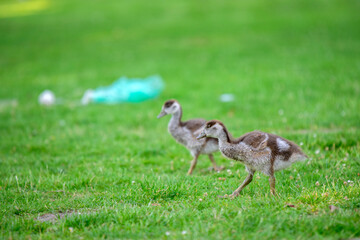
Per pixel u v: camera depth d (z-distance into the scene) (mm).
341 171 15141
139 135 23562
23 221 12102
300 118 23812
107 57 53031
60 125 26703
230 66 42469
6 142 23047
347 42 47812
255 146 13773
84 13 90250
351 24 58219
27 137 24109
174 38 61656
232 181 15570
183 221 11250
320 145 18516
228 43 54812
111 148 21375
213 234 10391
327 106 25969
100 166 18516
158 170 18188
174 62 47125
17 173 17703
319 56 42156
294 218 10805
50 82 41688
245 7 81125
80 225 11680
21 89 39094
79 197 14609
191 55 50094
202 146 17797
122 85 34812
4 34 74438
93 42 63469
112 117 27938
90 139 23266
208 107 29344
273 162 13750
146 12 85625
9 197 14781
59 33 72438
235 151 14086
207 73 40531
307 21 63781
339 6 74062
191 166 17984
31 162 19656
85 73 44938
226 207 12242
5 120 28375
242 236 10195
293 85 32312
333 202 11984
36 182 16484
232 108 28359
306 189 13406
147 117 27641
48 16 90750
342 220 10578
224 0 90312
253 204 12422
